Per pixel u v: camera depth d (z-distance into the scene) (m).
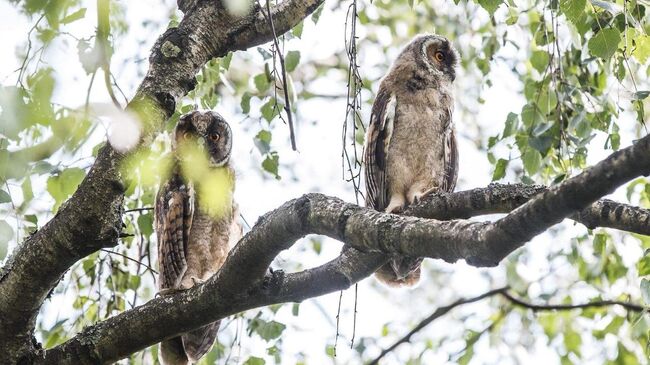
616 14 8.98
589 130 10.38
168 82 7.32
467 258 5.52
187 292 7.58
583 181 4.93
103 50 5.62
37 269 7.09
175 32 7.57
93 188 6.98
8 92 5.62
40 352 7.53
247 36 7.82
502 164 10.69
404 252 6.07
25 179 8.22
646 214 6.74
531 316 15.30
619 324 13.58
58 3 5.13
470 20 15.80
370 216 6.33
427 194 11.72
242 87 13.64
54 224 7.07
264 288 7.45
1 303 7.19
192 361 10.50
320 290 7.55
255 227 7.06
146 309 7.60
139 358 11.16
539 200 5.07
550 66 10.57
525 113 10.79
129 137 5.48
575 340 14.60
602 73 11.72
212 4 7.74
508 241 5.25
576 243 12.14
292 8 8.01
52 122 5.94
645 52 9.13
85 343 7.54
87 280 10.96
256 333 10.88
